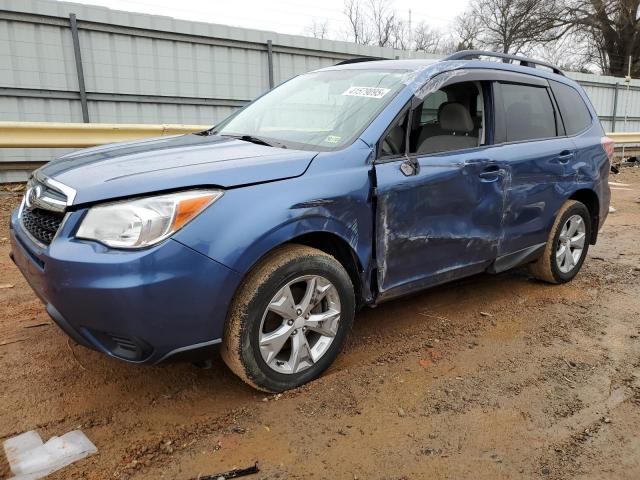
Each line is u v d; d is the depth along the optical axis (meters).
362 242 3.06
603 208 5.11
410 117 3.38
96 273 2.33
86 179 2.58
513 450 2.50
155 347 2.45
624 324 4.01
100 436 2.52
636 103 19.50
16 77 8.57
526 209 4.16
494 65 4.12
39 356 3.26
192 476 2.27
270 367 2.80
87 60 9.12
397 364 3.27
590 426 2.71
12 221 3.06
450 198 3.50
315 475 2.29
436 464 2.39
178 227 2.41
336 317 3.02
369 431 2.60
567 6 32.03
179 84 10.12
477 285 4.81
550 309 4.27
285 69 11.43
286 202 2.70
